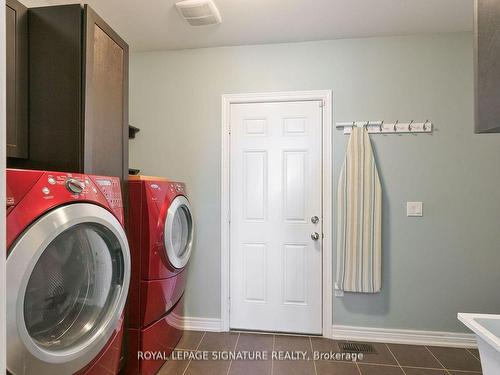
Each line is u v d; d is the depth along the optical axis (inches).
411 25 80.5
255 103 91.9
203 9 73.5
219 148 93.3
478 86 37.5
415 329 84.3
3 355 22.6
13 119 48.9
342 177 85.3
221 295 92.1
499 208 81.1
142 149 96.0
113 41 61.0
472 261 82.2
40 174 37.8
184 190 85.7
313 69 89.0
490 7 35.4
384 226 85.5
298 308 89.5
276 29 83.0
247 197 92.2
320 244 88.5
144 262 65.0
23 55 50.9
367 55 86.8
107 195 49.8
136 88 96.3
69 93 51.3
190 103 94.4
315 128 89.0
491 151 81.5
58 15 51.5
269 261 91.0
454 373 69.7
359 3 71.5
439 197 83.6
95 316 48.1
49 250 40.9
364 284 83.2
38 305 39.9
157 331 69.5
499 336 41.4
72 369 40.9
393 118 85.4
